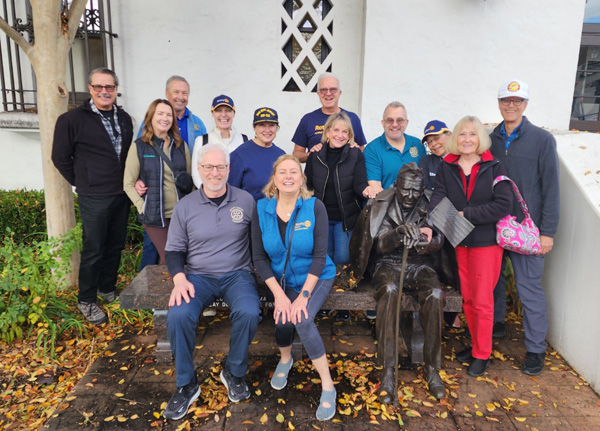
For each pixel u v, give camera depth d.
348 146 3.32
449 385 2.75
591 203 2.76
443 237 2.83
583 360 2.83
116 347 3.18
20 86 5.03
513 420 2.44
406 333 3.03
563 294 3.08
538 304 2.88
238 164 3.35
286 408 2.53
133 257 4.56
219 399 2.59
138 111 5.25
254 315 2.48
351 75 5.24
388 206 2.85
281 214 2.64
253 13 5.07
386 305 2.64
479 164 2.78
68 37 3.76
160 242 3.42
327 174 3.34
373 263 3.02
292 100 5.28
